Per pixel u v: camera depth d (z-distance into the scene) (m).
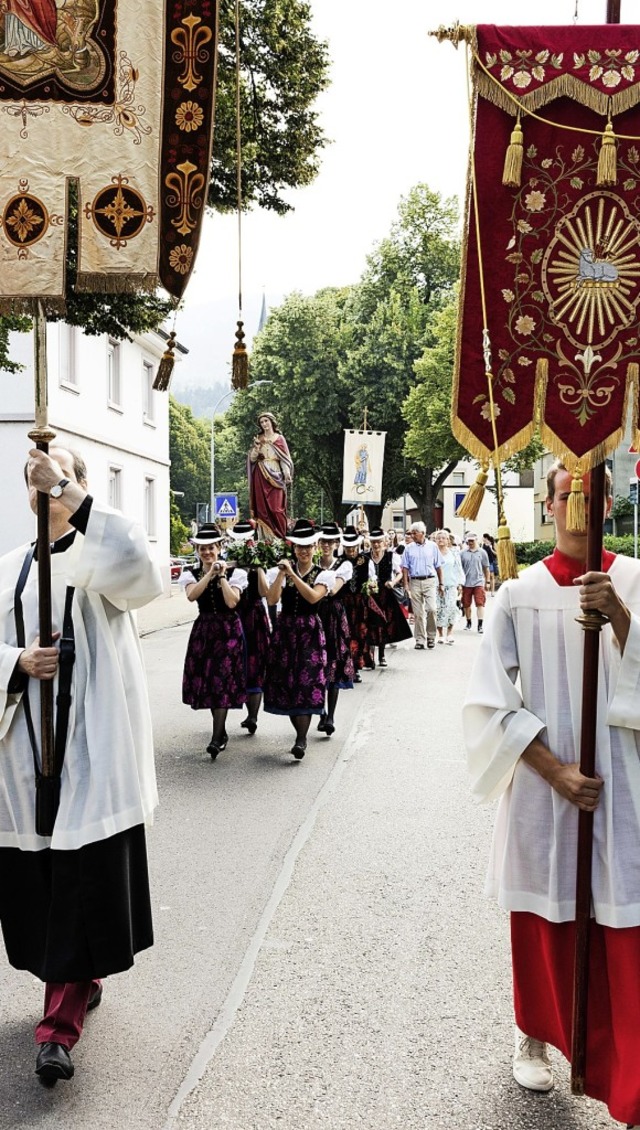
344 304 49.88
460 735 9.09
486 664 3.12
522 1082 3.12
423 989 3.84
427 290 47.78
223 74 11.48
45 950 3.27
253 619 9.30
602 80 3.03
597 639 2.88
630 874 2.85
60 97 3.70
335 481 50.75
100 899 3.25
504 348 3.11
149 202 3.73
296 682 8.09
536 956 3.05
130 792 3.37
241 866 5.36
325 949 4.23
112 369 26.94
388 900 4.81
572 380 3.08
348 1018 3.61
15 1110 3.03
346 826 6.12
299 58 12.32
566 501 3.06
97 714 3.36
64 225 3.68
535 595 3.10
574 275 3.08
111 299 11.46
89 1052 3.39
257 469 14.05
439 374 39.97
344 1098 3.07
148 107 3.73
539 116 3.07
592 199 3.06
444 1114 2.97
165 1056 3.36
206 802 6.75
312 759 8.17
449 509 59.19
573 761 2.99
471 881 5.08
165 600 31.58
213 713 8.26
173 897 4.89
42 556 3.29
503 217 3.10
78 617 3.41
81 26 3.70
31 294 3.64
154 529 31.00
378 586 13.56
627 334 3.07
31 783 3.35
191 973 4.02
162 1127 2.93
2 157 3.69
